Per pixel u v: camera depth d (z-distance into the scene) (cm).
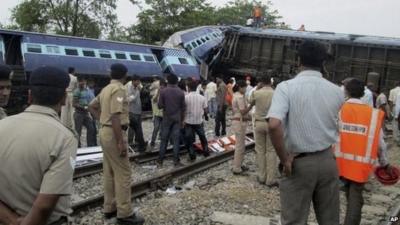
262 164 952
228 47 2972
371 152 542
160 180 873
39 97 281
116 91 611
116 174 635
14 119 279
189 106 1153
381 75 2491
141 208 741
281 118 402
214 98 2173
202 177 1004
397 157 1404
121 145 616
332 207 424
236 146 1038
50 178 267
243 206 781
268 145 931
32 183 271
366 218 764
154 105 1268
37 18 3681
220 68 2992
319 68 427
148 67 2220
